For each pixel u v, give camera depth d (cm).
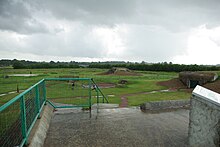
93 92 1638
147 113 650
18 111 375
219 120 359
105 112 657
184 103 756
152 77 3559
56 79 639
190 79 2256
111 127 519
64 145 415
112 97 1424
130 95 1570
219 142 360
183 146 416
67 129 502
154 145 420
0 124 372
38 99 500
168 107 721
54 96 1389
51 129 501
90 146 412
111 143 426
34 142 374
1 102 1223
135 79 3066
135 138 453
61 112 650
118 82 2695
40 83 559
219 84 1939
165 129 510
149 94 1636
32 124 421
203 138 380
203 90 420
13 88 2034
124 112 660
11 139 345
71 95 1452
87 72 5466
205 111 376
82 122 556
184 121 575
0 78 3378
